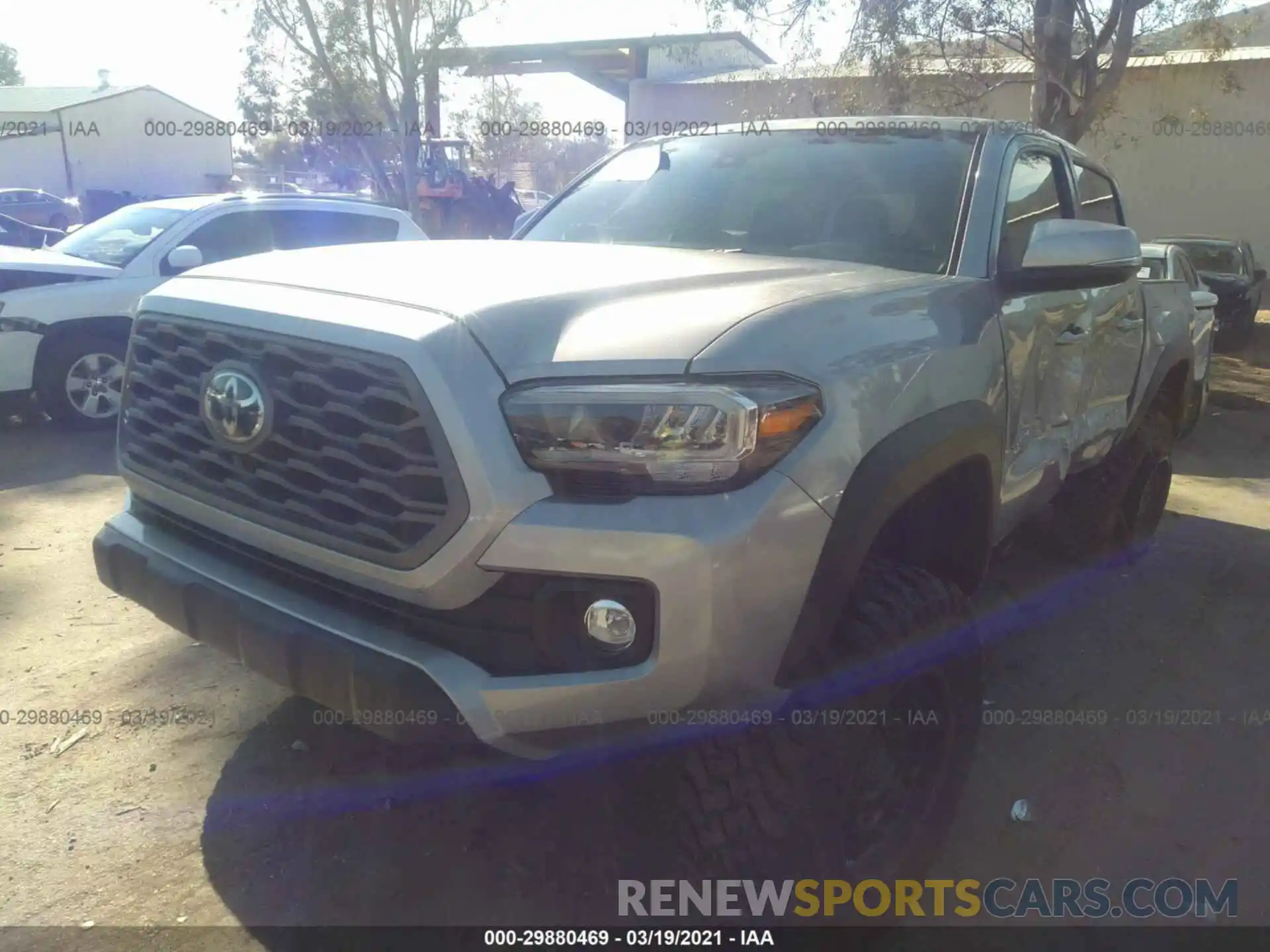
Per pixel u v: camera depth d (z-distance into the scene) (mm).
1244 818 3111
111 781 3039
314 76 16047
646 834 2498
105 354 7461
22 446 7012
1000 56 14531
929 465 2414
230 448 2365
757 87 16500
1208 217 19484
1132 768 3371
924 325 2605
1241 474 7797
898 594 2414
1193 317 5398
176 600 2449
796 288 2512
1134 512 5105
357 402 2127
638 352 2070
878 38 12688
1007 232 3326
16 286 7141
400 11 15594
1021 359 3088
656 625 1979
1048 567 5098
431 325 2092
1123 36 12062
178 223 7883
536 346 2115
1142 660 4195
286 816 2896
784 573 2078
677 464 1993
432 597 2062
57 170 33500
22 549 4902
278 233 8367
